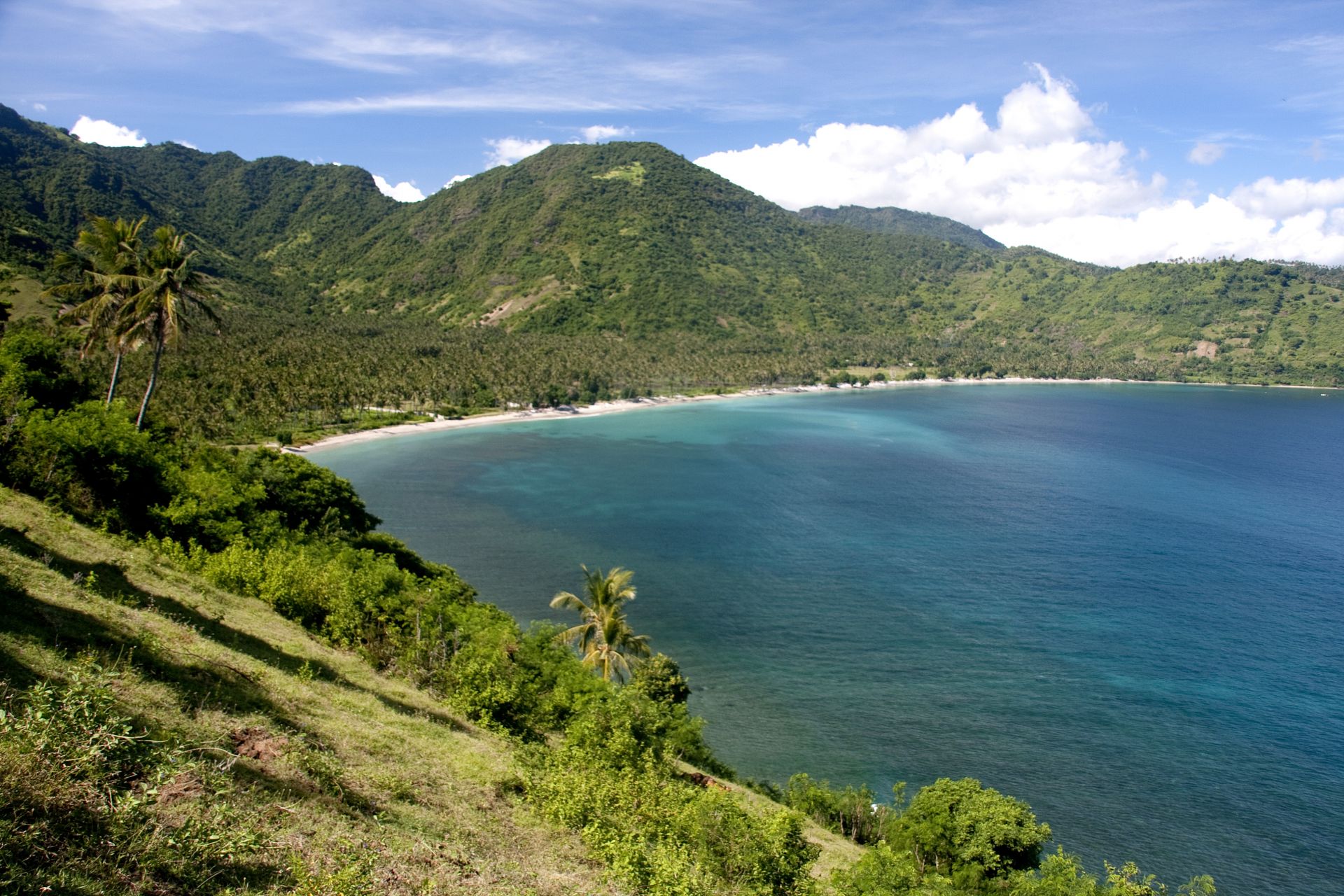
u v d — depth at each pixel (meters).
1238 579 94.50
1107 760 55.72
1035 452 185.62
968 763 55.28
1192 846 47.28
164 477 46.16
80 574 24.80
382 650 36.97
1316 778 53.94
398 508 117.69
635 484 140.25
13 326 62.44
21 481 38.50
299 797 15.98
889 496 136.50
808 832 42.34
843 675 67.56
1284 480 156.62
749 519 118.06
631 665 58.31
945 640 75.06
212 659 22.09
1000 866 39.53
